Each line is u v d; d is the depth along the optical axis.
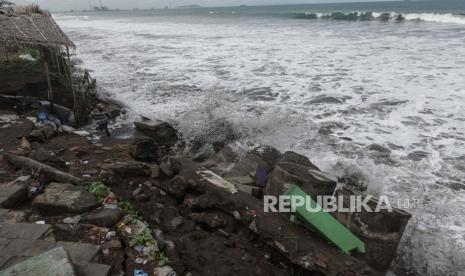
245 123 9.44
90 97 11.94
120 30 40.00
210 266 4.28
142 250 4.40
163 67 17.44
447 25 28.81
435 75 13.25
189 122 9.82
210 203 5.43
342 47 20.53
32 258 3.36
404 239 5.26
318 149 8.17
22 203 5.33
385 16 37.53
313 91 12.29
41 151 7.38
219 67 16.86
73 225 4.70
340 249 4.56
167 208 5.66
